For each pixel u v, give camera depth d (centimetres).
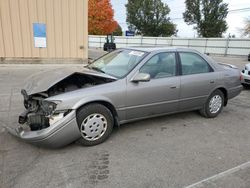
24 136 327
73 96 333
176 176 291
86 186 267
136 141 381
